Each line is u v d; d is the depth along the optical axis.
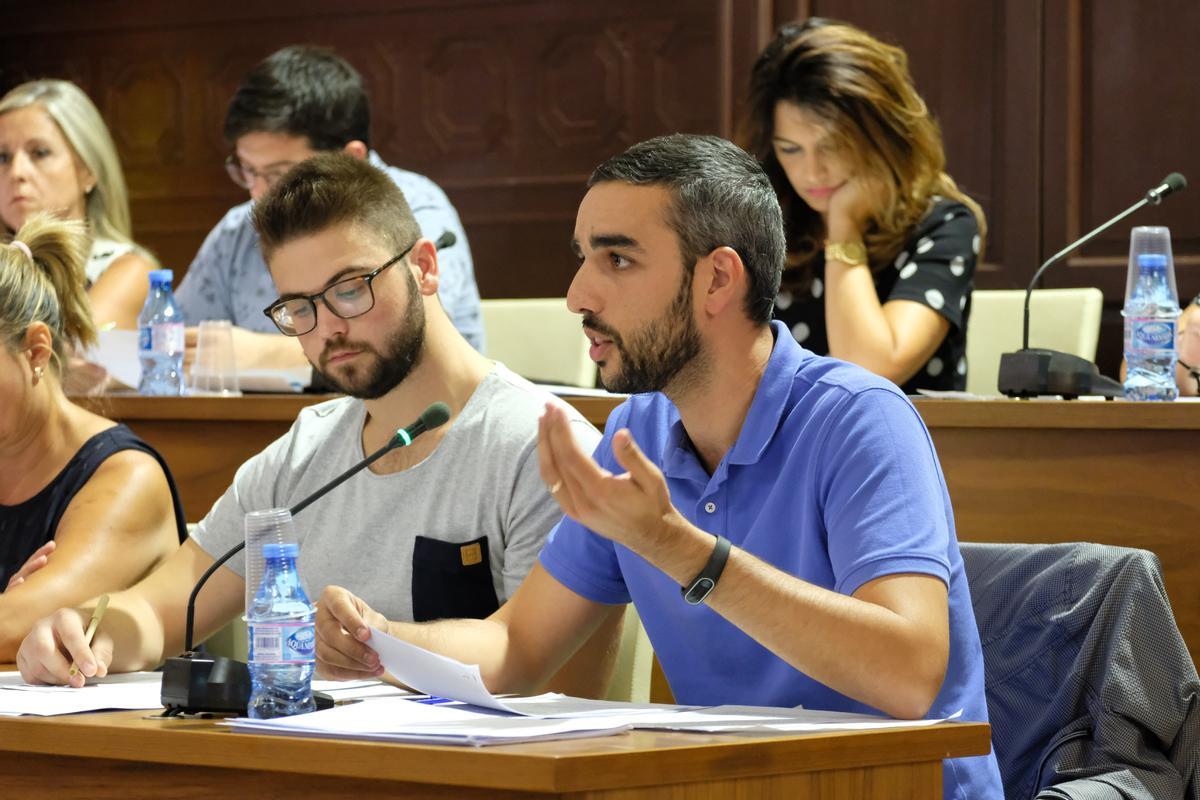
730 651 2.21
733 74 5.99
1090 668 2.33
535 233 6.60
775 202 2.17
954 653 2.13
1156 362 3.58
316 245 2.51
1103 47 5.43
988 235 5.57
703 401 2.19
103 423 3.05
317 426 2.83
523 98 6.60
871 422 2.08
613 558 2.34
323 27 6.90
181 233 7.21
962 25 5.60
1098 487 3.06
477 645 2.27
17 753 1.82
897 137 4.18
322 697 1.96
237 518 2.79
